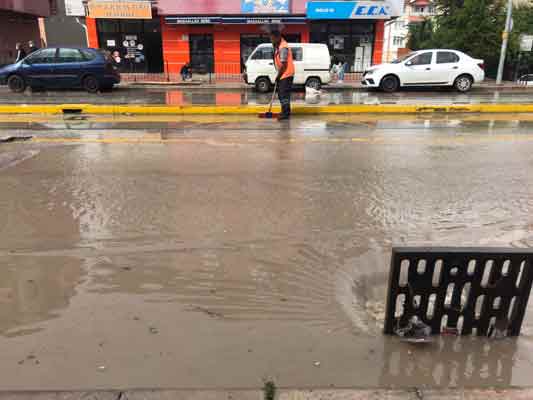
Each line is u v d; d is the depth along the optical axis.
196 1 22.64
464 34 25.64
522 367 2.43
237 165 6.20
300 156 6.70
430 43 28.39
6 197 4.91
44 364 2.39
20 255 3.63
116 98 14.28
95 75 15.78
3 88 17.50
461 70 16.78
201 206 4.70
